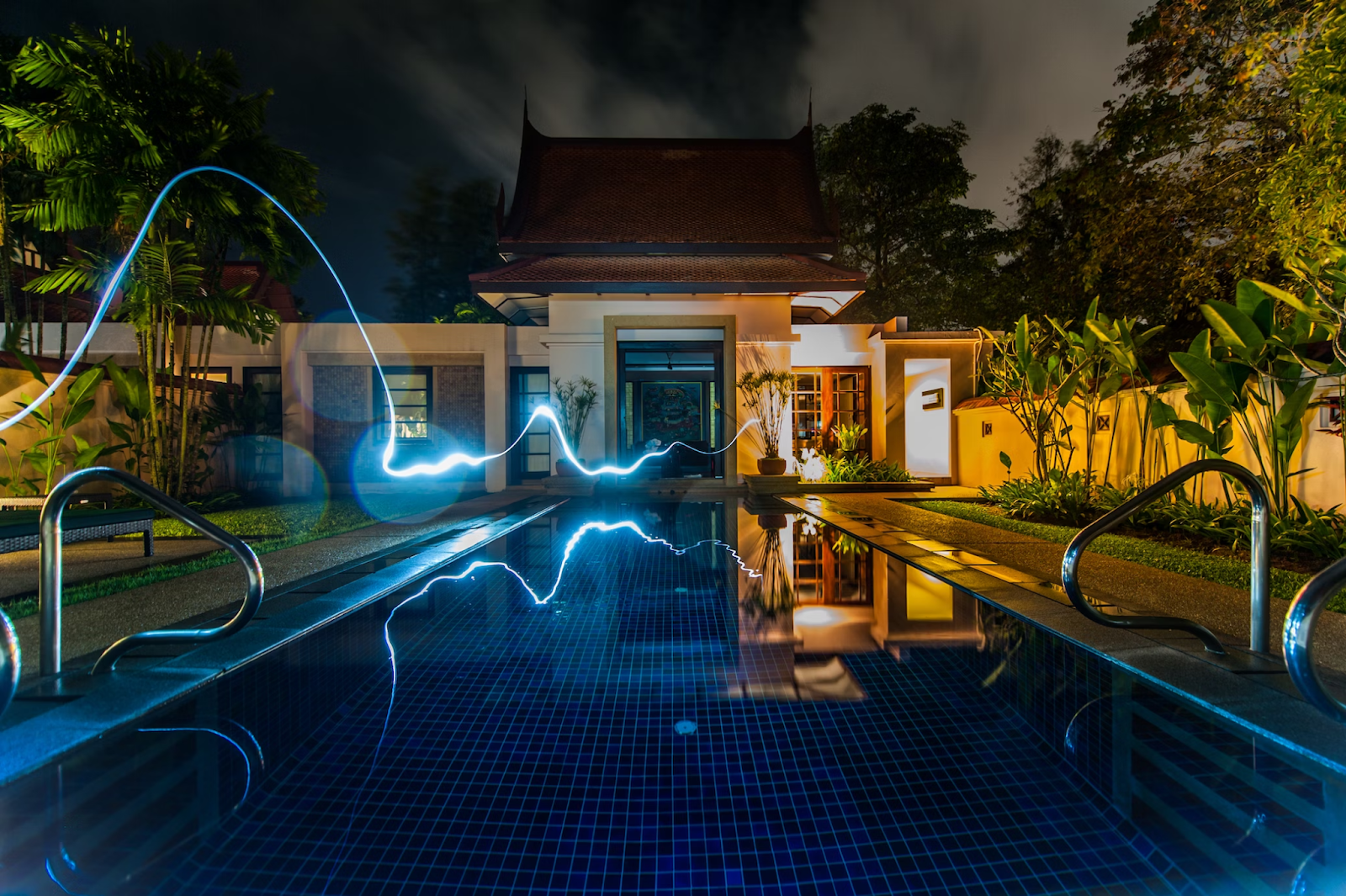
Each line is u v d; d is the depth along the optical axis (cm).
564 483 1148
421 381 1270
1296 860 137
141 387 799
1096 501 746
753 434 1208
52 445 742
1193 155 1075
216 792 168
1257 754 186
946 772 179
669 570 484
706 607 370
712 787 174
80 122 694
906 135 2448
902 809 162
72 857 139
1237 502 596
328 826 154
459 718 219
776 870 139
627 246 1304
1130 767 179
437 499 1081
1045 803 163
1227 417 552
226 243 902
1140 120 1129
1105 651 265
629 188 1462
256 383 1123
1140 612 327
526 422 1327
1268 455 593
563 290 1170
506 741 202
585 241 1311
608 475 1197
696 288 1170
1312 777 171
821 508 895
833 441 1382
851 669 265
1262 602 251
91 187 706
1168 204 1077
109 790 169
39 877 132
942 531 659
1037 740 198
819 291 1184
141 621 316
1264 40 812
